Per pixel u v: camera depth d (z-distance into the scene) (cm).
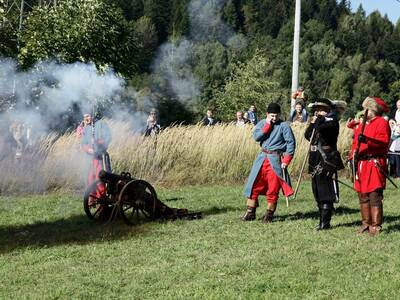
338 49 9338
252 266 651
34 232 862
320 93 8481
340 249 718
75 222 931
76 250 746
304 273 620
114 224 905
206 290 573
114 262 688
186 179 1413
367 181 797
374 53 10275
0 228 896
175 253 721
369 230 804
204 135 1480
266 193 920
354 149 814
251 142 1480
